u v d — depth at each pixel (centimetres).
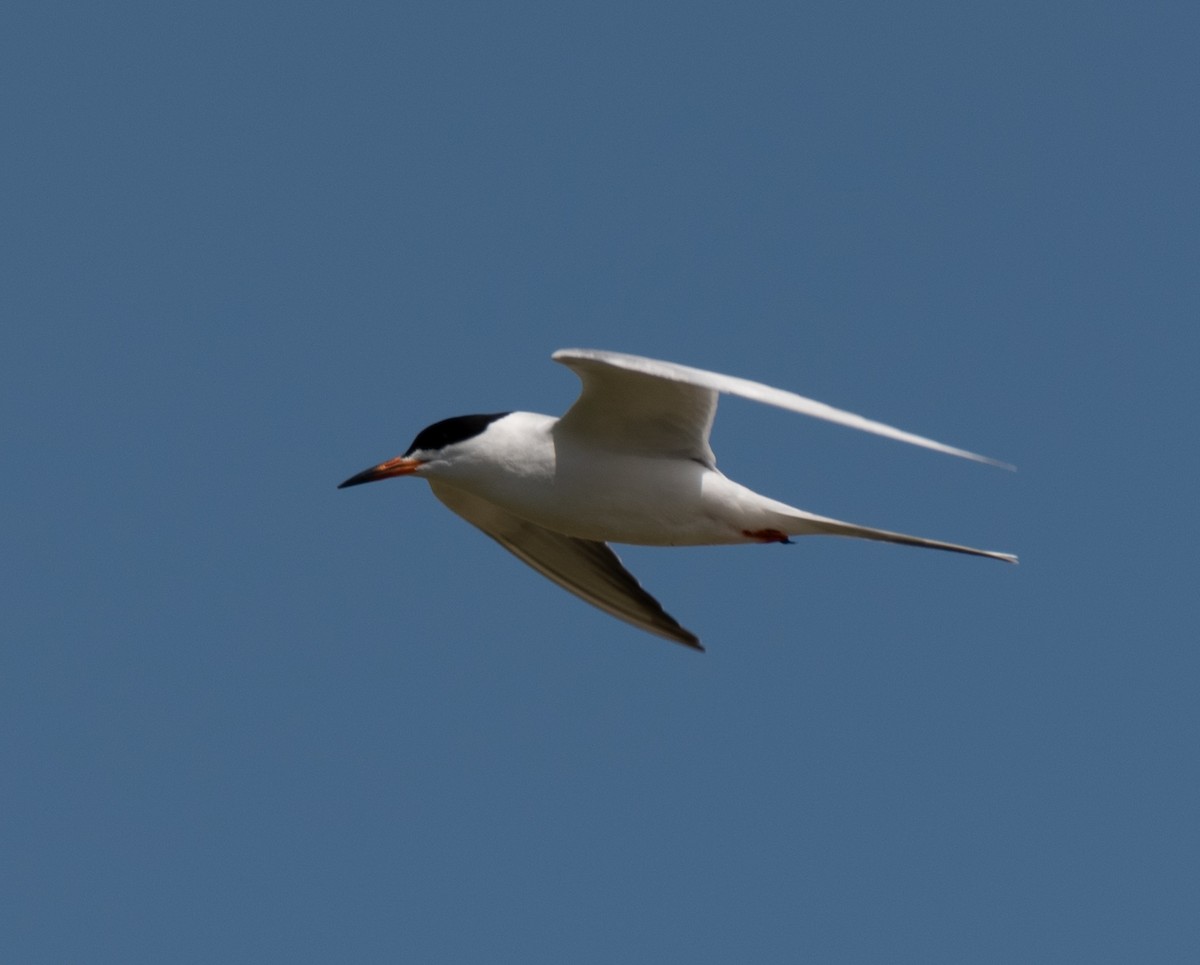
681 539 1462
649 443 1428
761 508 1420
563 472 1440
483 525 1647
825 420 1084
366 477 1488
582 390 1392
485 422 1475
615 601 1680
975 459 1058
